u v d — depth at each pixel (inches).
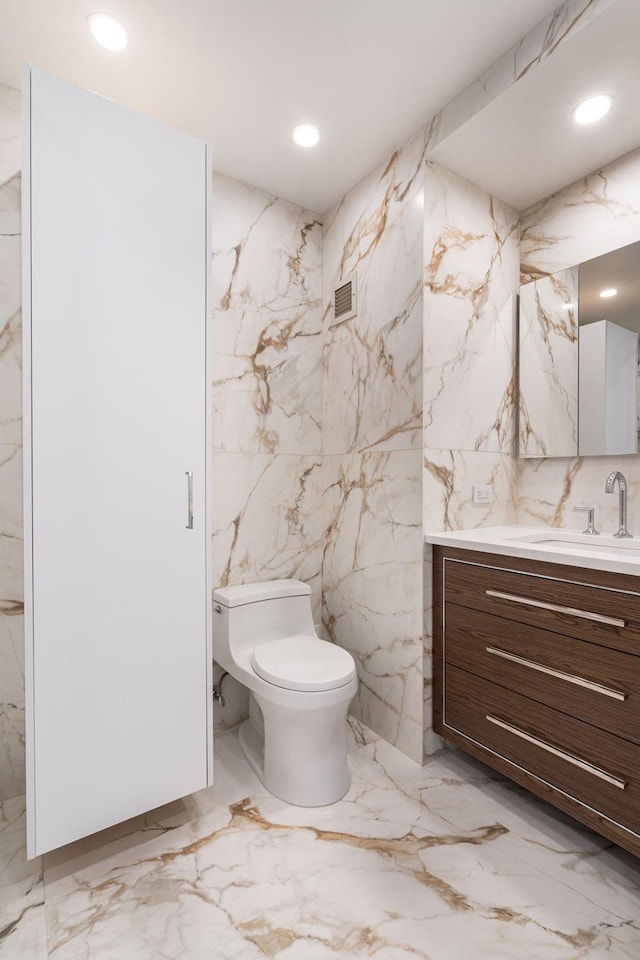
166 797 57.7
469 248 77.7
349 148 77.4
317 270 96.4
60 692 50.8
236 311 85.0
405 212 75.1
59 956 42.4
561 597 55.4
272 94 66.4
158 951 42.9
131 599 55.3
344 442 89.6
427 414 72.2
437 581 72.3
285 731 63.5
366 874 51.3
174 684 58.5
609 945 43.5
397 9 53.7
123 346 54.7
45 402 49.8
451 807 62.4
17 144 64.4
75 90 51.5
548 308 79.6
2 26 55.3
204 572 61.0
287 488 91.5
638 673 48.4
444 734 71.1
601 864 52.9
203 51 59.3
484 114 62.7
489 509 81.0
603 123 64.5
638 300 68.1
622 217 71.2
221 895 48.7
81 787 52.0
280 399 90.7
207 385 61.2
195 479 60.2
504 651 62.2
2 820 60.1
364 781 68.0
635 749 48.7
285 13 54.2
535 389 81.2
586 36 51.1
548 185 78.5
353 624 87.0
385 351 79.1
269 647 73.3
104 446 53.5
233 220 84.7
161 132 57.4
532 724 58.7
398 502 76.3
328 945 43.4
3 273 63.4
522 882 50.4
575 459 76.9
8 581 63.9
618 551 66.8
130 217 55.1
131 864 52.8
